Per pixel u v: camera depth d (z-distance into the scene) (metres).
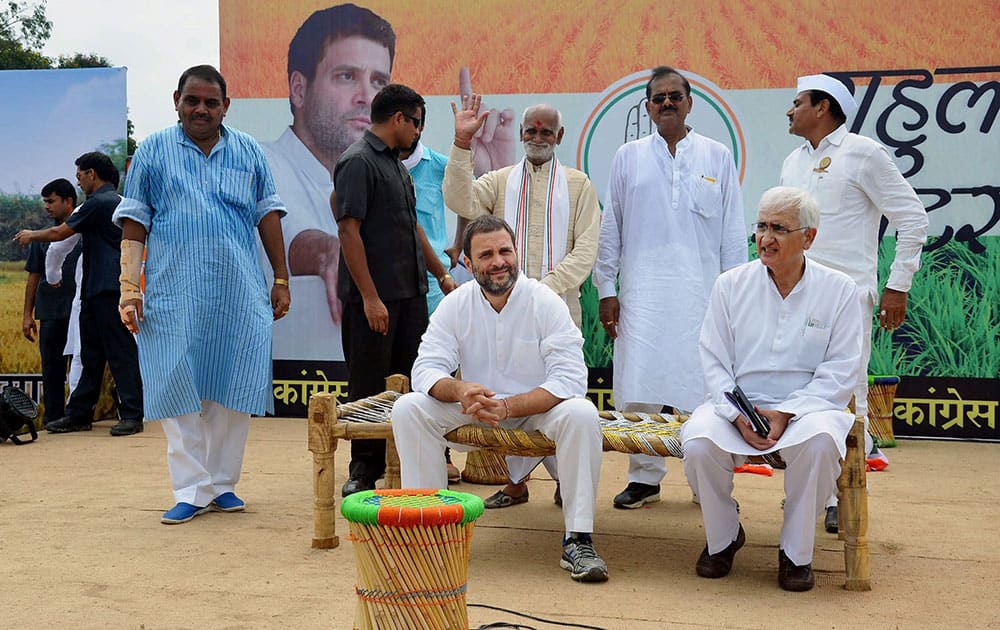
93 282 6.88
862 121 6.71
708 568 3.50
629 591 3.32
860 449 3.35
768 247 3.53
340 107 7.23
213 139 4.46
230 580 3.42
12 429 6.47
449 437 3.64
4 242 7.46
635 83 6.93
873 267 4.61
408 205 4.81
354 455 4.80
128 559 3.68
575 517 3.48
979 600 3.24
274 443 6.39
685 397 4.78
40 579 3.42
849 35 6.69
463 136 4.94
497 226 3.69
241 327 4.39
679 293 4.78
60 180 7.25
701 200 4.82
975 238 6.60
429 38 7.12
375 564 2.40
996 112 6.54
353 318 4.73
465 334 3.82
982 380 6.61
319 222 7.31
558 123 5.10
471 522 2.48
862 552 3.34
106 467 5.64
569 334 3.70
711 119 6.87
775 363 3.60
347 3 7.19
